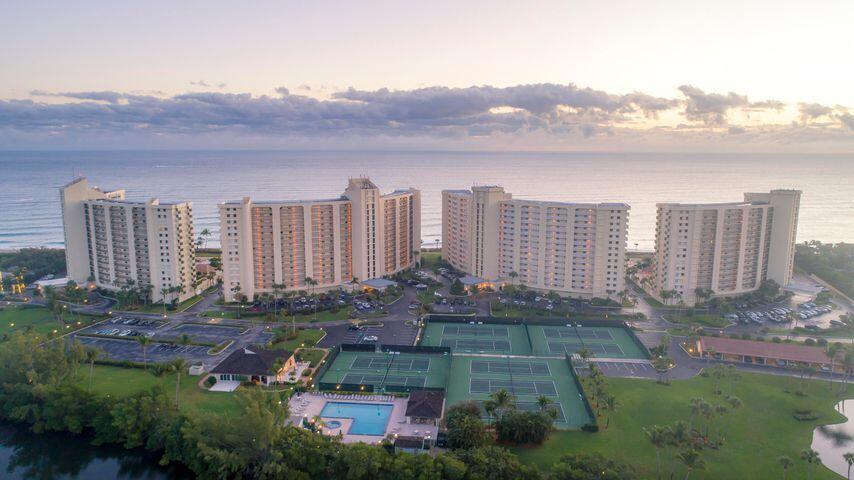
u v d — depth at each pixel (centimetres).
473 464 12962
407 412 15550
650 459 13925
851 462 12769
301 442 13750
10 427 16775
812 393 17688
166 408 15612
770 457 14138
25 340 17938
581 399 17288
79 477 14638
